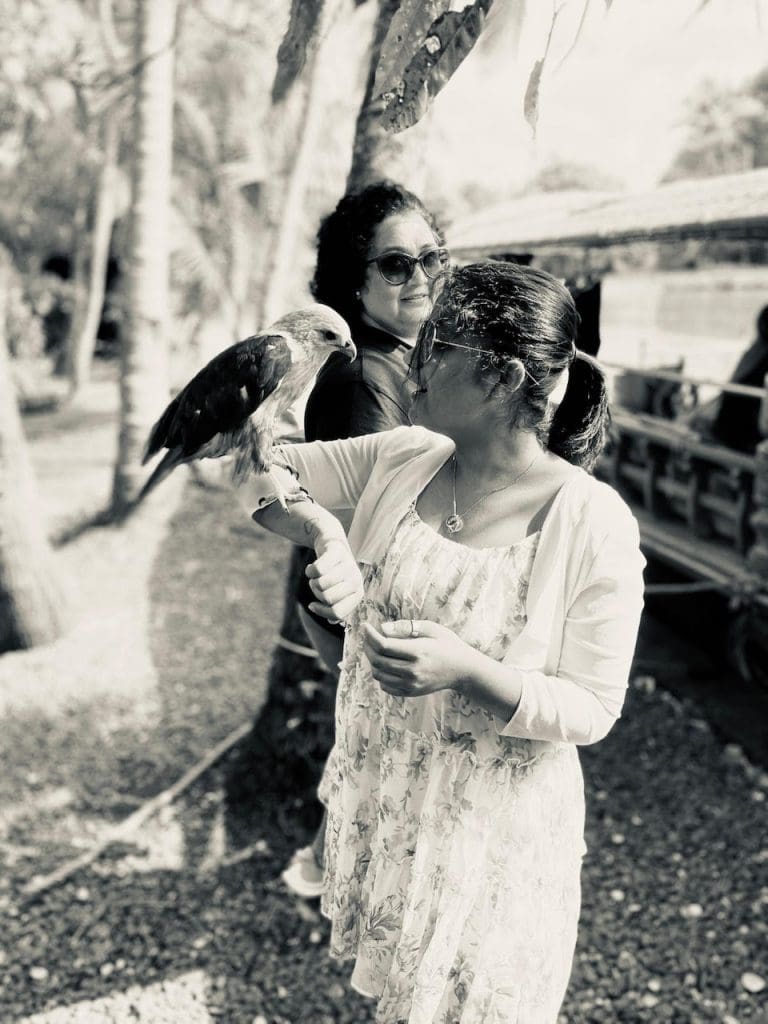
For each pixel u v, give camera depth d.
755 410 5.02
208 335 12.98
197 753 4.67
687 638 5.90
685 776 4.40
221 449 1.70
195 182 11.28
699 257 10.27
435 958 1.54
